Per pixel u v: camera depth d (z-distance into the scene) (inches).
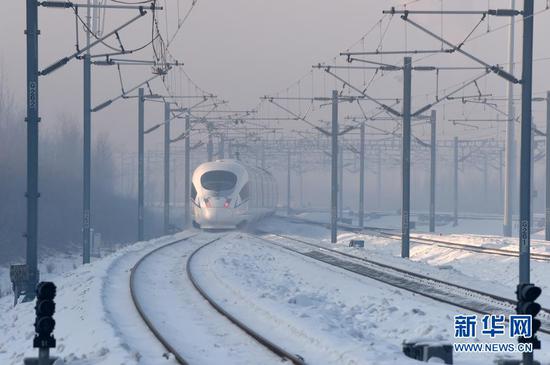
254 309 1883.6
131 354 1286.9
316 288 2504.9
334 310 1844.2
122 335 1492.4
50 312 1189.1
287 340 1489.9
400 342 1512.1
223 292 2284.7
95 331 1533.0
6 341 1763.0
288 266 3225.9
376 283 2496.3
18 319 2082.9
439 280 2477.9
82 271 2970.0
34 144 2464.3
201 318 1796.3
